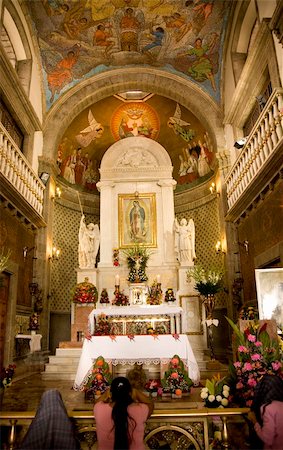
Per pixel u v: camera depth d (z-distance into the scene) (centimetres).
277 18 748
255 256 1022
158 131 1628
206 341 1145
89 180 1636
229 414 410
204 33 1252
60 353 977
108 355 704
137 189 1453
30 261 1184
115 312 984
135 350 709
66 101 1398
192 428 421
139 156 1488
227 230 1222
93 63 1361
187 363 706
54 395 331
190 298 1201
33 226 1202
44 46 1264
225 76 1323
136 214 1412
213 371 927
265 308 716
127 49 1327
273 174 843
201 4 1163
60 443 305
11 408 576
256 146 956
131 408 334
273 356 494
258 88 1071
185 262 1276
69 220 1509
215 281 1064
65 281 1433
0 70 966
